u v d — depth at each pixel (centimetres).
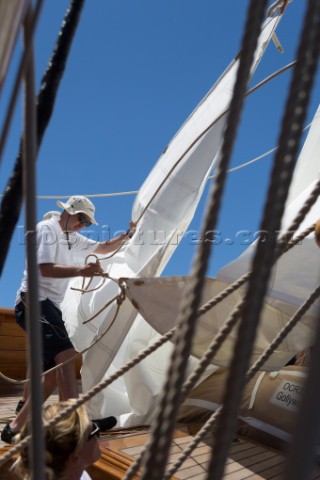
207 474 55
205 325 313
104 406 399
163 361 406
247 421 363
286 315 312
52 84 88
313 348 41
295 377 363
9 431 352
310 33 57
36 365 74
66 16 88
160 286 318
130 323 377
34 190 75
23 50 70
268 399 361
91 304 399
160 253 384
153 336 404
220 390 391
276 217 58
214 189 62
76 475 180
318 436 39
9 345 693
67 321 405
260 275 58
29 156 75
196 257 62
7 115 69
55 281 390
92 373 384
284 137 57
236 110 61
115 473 269
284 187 59
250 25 62
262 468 308
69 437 173
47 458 170
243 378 56
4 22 69
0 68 72
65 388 379
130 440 335
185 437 351
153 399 395
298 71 57
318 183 103
